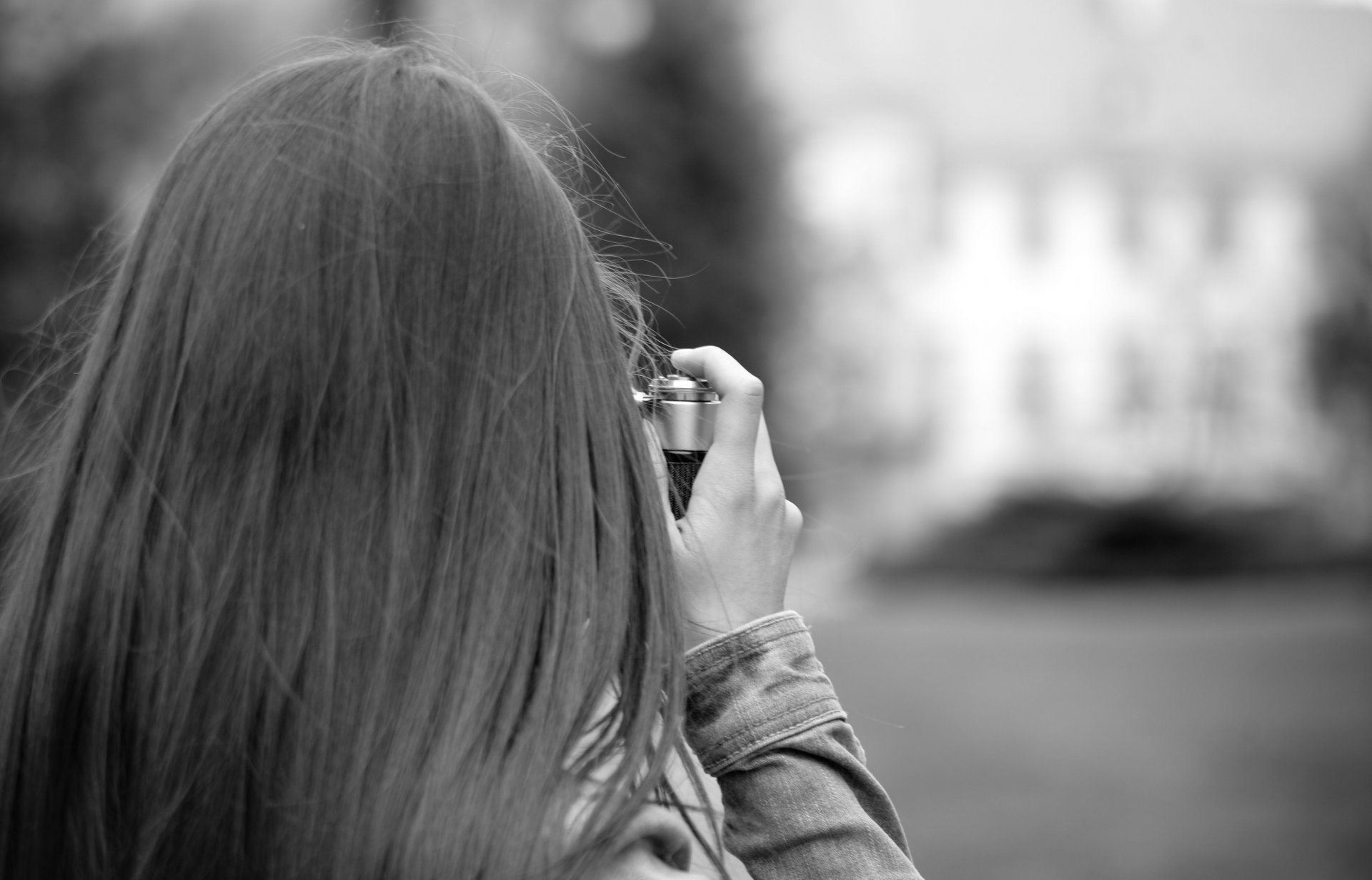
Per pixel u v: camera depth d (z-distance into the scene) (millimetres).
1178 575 24141
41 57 11047
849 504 26109
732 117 18016
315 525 780
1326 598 21906
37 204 10836
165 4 11336
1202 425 41031
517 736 749
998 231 43875
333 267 808
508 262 832
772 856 844
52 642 800
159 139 11305
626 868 754
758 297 18234
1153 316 43188
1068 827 6656
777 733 857
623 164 17484
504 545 784
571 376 833
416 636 766
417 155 837
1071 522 24125
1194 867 5906
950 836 6430
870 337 28516
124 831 768
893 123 43188
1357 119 45000
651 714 782
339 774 743
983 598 21375
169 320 822
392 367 801
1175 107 45375
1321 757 8734
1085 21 46625
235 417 794
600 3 18062
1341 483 36938
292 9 10680
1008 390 43469
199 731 759
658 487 862
